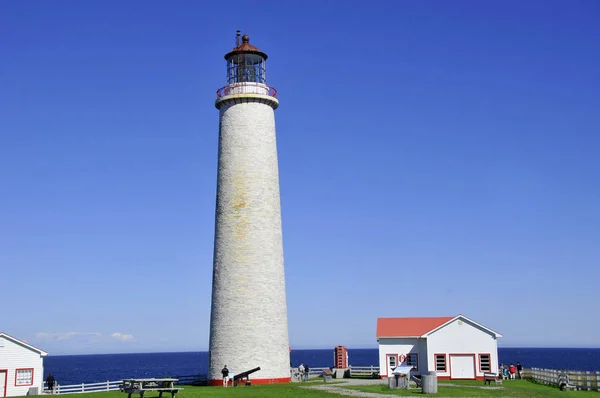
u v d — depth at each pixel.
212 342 50.41
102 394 43.38
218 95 54.03
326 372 55.53
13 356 49.97
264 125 52.72
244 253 50.22
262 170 51.84
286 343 51.56
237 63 54.28
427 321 63.06
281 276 51.94
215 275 51.25
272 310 50.22
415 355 59.75
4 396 48.88
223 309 49.97
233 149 52.06
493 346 57.34
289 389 43.50
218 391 41.78
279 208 53.34
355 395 39.62
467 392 42.53
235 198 51.22
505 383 52.91
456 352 57.84
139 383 37.28
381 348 60.50
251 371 48.12
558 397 41.31
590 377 47.81
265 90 53.50
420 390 43.78
